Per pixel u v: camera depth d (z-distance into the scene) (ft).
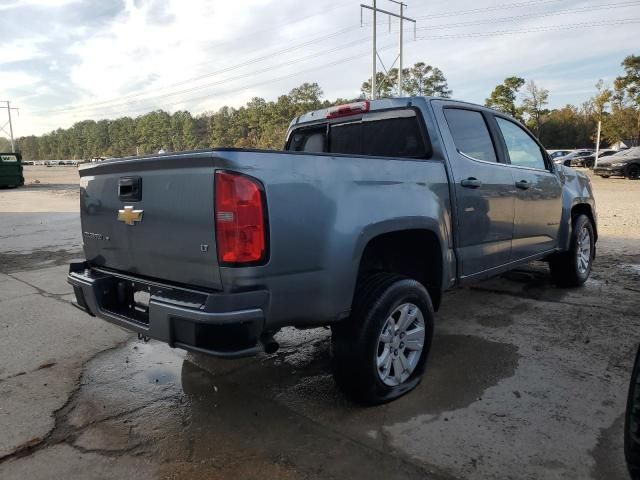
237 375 12.00
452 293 18.47
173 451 8.82
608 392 10.59
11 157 84.84
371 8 135.23
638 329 14.25
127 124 442.09
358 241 9.20
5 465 8.46
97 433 9.44
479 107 14.10
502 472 8.02
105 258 10.69
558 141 241.96
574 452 8.51
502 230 13.89
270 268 8.11
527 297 17.74
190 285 8.69
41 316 16.40
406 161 10.76
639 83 159.22
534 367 11.89
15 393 11.10
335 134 15.20
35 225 38.86
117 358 13.07
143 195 9.30
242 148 7.98
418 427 9.41
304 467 8.29
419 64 228.22
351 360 9.59
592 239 19.53
